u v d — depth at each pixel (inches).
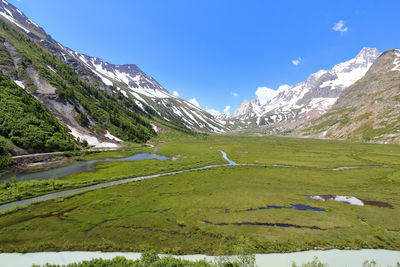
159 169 2556.6
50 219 1146.0
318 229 1099.3
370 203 1487.5
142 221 1154.7
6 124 2623.0
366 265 816.9
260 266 812.6
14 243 919.7
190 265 744.3
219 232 1051.9
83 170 2394.2
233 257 840.3
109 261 789.9
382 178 2170.3
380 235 1039.6
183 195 1604.3
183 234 1036.5
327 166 2854.3
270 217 1235.2
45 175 2095.2
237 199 1529.3
